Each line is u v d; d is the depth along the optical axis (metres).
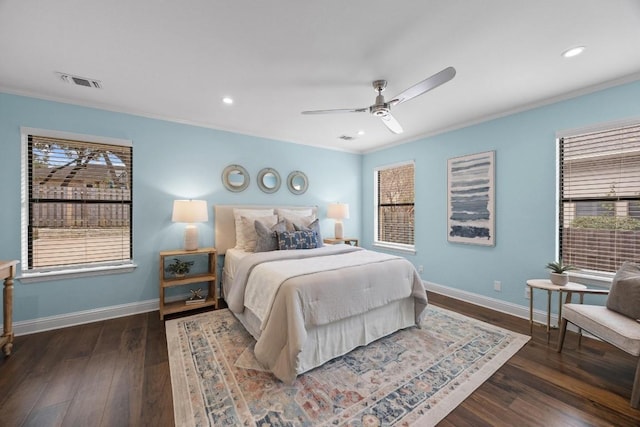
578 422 1.49
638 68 2.16
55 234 2.75
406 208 4.40
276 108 3.00
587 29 1.69
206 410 1.56
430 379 1.87
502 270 3.14
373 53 1.96
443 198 3.77
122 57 2.01
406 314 2.67
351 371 1.97
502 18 1.59
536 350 2.25
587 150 2.57
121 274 3.03
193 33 1.74
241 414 1.54
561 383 1.82
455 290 3.61
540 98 2.74
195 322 2.82
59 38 1.77
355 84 2.43
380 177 4.92
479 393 1.73
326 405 1.61
